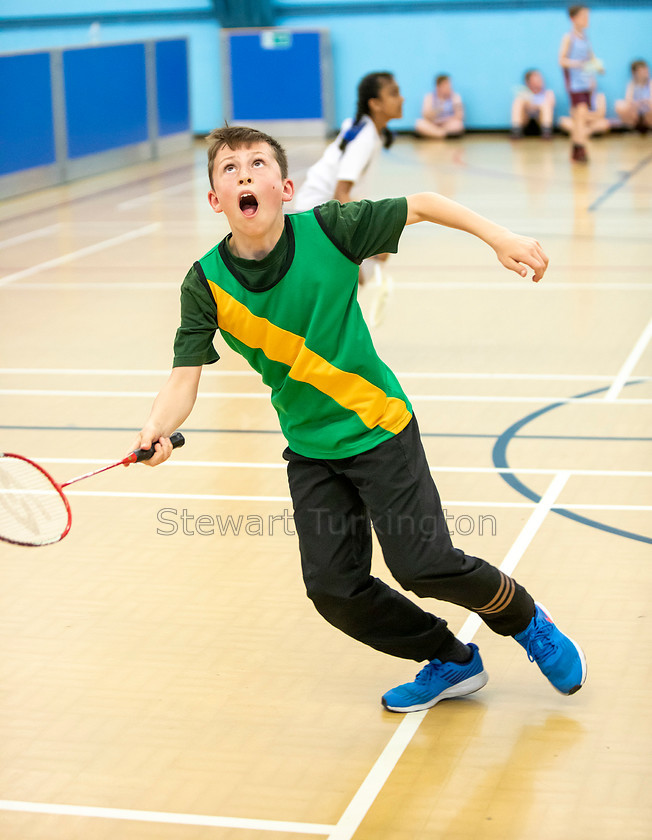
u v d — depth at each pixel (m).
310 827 2.81
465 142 19.20
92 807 2.93
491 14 19.33
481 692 3.45
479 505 4.86
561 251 10.34
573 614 3.88
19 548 4.57
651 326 7.80
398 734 3.23
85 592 4.18
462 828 2.79
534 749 3.12
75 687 3.53
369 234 2.94
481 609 3.13
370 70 19.89
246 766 3.09
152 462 2.90
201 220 12.58
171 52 18.75
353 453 2.98
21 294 9.34
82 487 5.20
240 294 2.90
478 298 8.80
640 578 4.14
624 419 5.92
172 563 4.41
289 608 4.03
